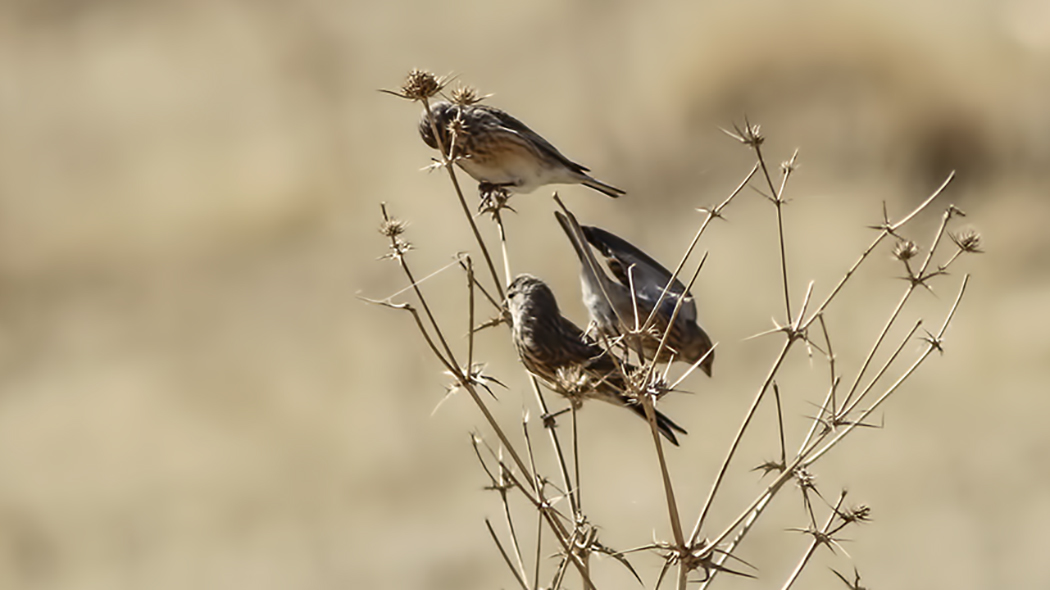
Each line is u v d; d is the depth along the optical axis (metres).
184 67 27.48
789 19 21.77
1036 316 15.49
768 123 21.61
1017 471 12.84
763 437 13.79
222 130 24.78
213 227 21.70
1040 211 18.05
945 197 19.73
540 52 25.41
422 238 18.44
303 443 15.13
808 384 14.70
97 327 19.81
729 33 22.11
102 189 23.22
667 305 6.69
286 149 23.20
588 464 13.60
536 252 17.56
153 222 22.20
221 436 15.66
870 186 20.09
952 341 15.38
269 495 14.23
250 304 19.47
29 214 22.72
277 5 28.27
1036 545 11.65
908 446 13.34
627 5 24.83
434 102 6.79
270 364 17.22
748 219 19.23
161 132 25.09
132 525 14.05
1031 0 21.75
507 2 27.09
